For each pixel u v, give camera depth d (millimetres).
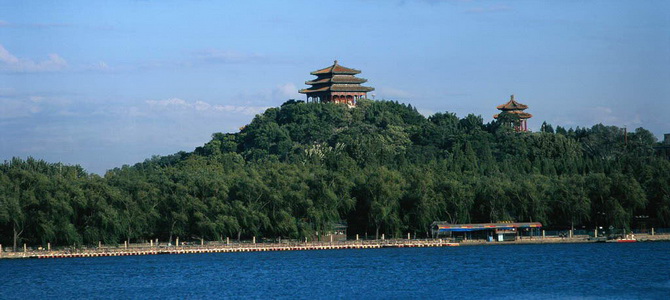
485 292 169000
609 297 160750
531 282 180500
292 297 166500
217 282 186500
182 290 176250
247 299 165250
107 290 177000
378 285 179375
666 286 172375
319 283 183125
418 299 162250
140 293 173000
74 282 187500
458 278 187875
